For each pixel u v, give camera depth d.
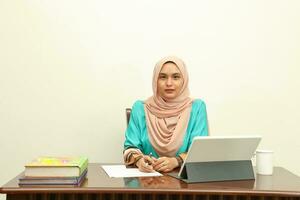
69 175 1.22
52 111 2.26
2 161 2.22
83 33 2.27
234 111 2.30
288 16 2.31
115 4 2.28
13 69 2.24
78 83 2.27
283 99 2.31
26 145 2.24
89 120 2.27
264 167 1.54
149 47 2.29
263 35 2.30
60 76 2.26
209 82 2.29
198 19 2.29
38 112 2.25
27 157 2.24
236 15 2.30
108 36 2.28
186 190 1.15
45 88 2.25
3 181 2.22
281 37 2.31
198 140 1.29
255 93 2.31
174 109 1.81
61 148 2.26
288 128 2.31
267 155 1.54
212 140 1.31
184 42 2.29
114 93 2.28
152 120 1.81
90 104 2.27
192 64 2.29
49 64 2.26
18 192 1.13
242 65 2.30
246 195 1.15
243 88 2.31
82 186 1.18
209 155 1.35
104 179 1.32
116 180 1.30
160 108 1.83
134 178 1.35
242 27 2.30
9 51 2.24
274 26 2.31
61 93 2.26
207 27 2.29
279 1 2.30
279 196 1.16
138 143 1.79
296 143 2.31
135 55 2.28
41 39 2.26
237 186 1.23
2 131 2.23
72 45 2.27
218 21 2.30
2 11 2.24
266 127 2.31
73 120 2.27
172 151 1.74
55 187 1.16
